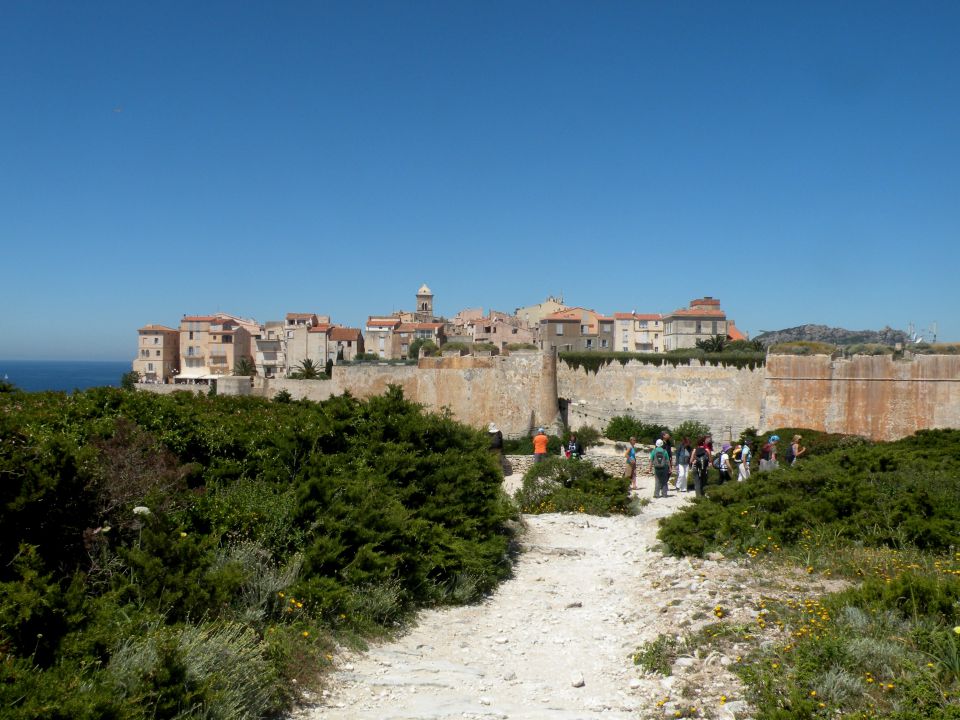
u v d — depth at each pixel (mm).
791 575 11195
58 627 6016
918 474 16359
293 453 13414
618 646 9398
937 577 9602
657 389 57281
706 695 7250
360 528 10727
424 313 155250
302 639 8227
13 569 6793
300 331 113750
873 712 6312
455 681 7969
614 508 20297
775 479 16391
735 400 54969
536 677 8375
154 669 5941
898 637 7613
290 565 9688
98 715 5008
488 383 56844
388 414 15820
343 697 7203
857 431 50375
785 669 7379
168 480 10492
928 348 50719
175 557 8117
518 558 14836
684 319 100875
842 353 52906
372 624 9617
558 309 131000
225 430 14180
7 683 5055
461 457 15461
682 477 25562
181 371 128000
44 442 7859
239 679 6562
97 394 14305
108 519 8469
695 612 9781
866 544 12602
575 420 57344
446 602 11562
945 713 5918
